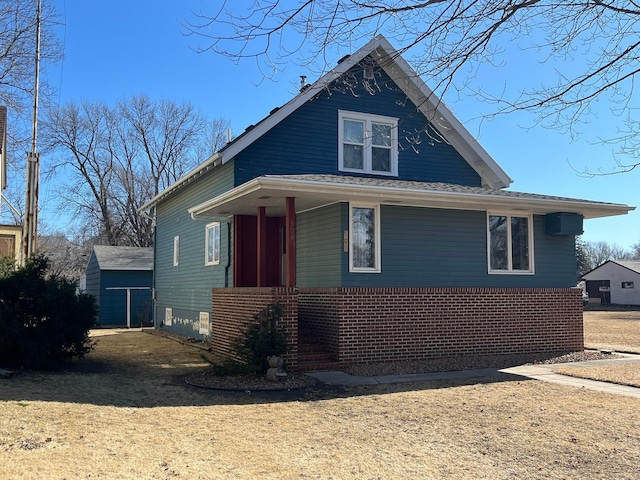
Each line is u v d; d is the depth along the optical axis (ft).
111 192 152.56
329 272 45.50
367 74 28.66
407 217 47.09
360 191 40.78
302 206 47.01
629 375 37.47
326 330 42.70
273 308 37.68
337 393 32.19
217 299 49.96
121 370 39.75
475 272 49.37
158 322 79.51
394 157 54.44
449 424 25.04
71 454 19.17
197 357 47.52
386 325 42.86
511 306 48.34
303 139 51.44
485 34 19.16
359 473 18.57
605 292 204.03
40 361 36.81
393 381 35.78
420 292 44.45
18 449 19.29
